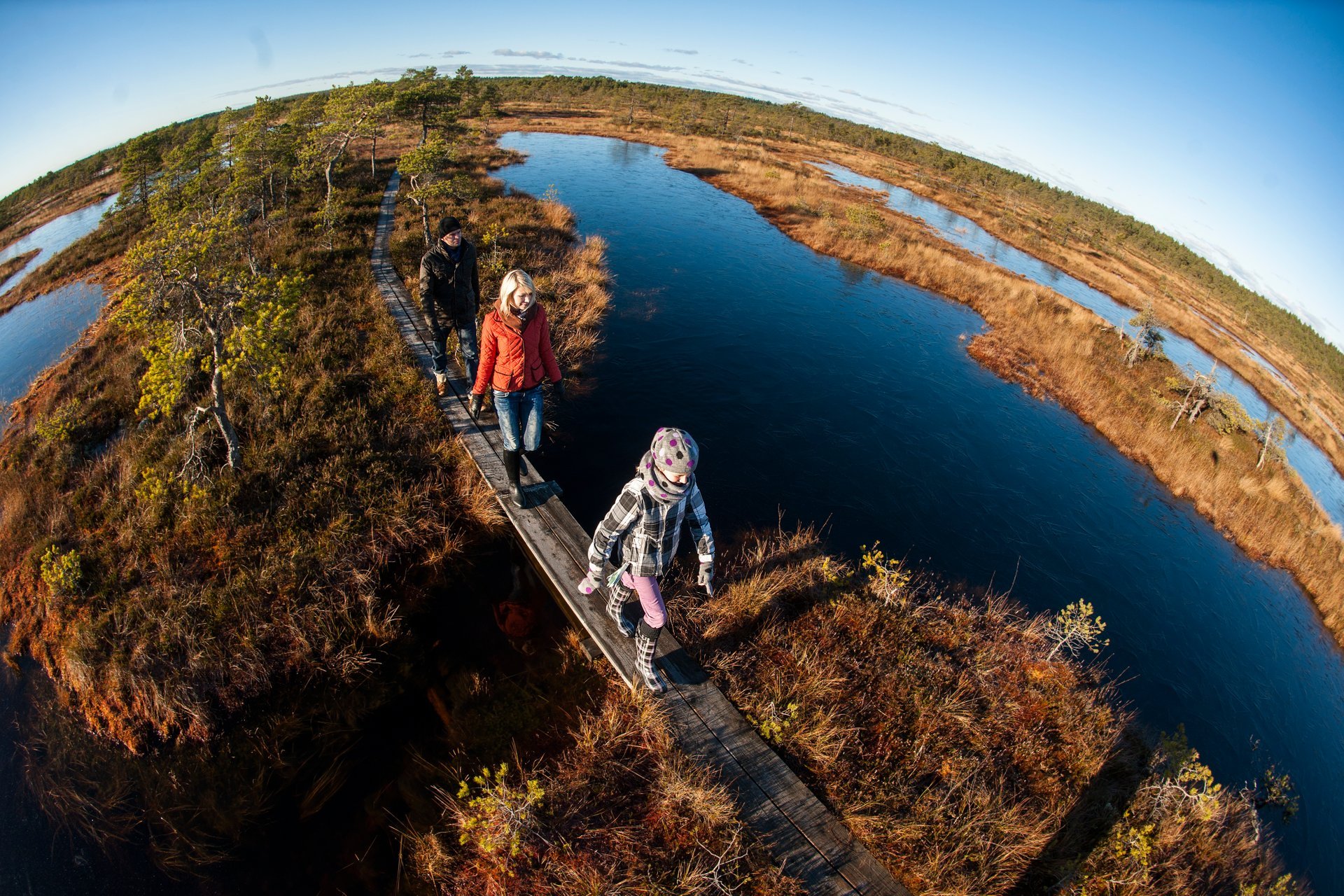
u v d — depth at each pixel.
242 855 3.38
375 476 6.01
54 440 6.70
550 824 3.44
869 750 4.23
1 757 3.96
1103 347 15.35
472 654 4.70
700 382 9.47
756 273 15.32
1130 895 3.60
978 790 4.04
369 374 7.68
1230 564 7.96
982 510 7.76
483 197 17.45
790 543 6.25
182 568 4.94
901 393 10.42
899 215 27.28
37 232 22.28
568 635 4.84
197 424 6.48
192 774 3.84
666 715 4.04
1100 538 7.75
